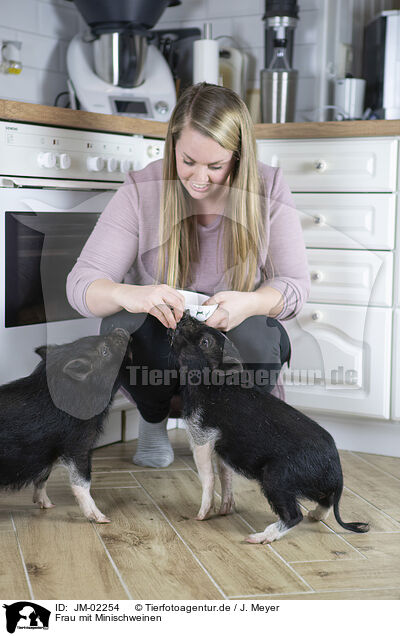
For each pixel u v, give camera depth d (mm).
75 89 2451
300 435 1464
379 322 2062
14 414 1478
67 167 1888
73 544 1482
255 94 2713
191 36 2775
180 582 1327
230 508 1670
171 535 1542
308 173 2146
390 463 2115
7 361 1801
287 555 1457
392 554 1477
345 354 2049
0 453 1462
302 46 2703
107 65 2426
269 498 1474
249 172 1609
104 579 1331
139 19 2387
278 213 1740
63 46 2691
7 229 1778
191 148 1528
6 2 2443
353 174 2096
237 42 2807
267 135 2174
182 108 1556
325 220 2123
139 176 1748
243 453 1477
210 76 2504
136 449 2189
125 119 2064
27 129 1811
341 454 2197
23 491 1796
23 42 2523
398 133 2029
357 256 2064
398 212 2051
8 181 1774
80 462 1552
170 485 1865
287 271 1718
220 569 1386
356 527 1550
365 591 1312
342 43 2658
